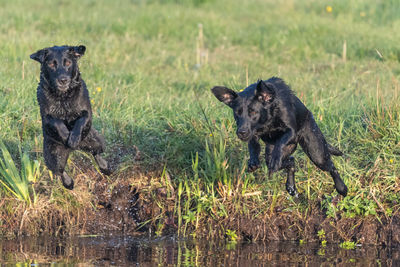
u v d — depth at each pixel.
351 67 21.83
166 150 14.18
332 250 11.65
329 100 16.42
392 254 11.41
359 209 12.49
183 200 13.21
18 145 13.78
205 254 11.13
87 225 12.82
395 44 24.33
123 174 13.77
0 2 32.91
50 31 26.03
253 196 12.94
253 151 11.31
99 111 15.56
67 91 10.56
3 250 11.16
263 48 25.38
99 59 21.42
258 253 11.31
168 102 16.81
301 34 26.83
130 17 29.41
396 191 12.81
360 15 30.23
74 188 13.13
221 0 35.22
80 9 31.75
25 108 15.58
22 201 12.66
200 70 21.02
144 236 12.49
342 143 14.23
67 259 10.59
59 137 10.45
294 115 10.95
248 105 10.65
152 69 21.55
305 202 12.88
